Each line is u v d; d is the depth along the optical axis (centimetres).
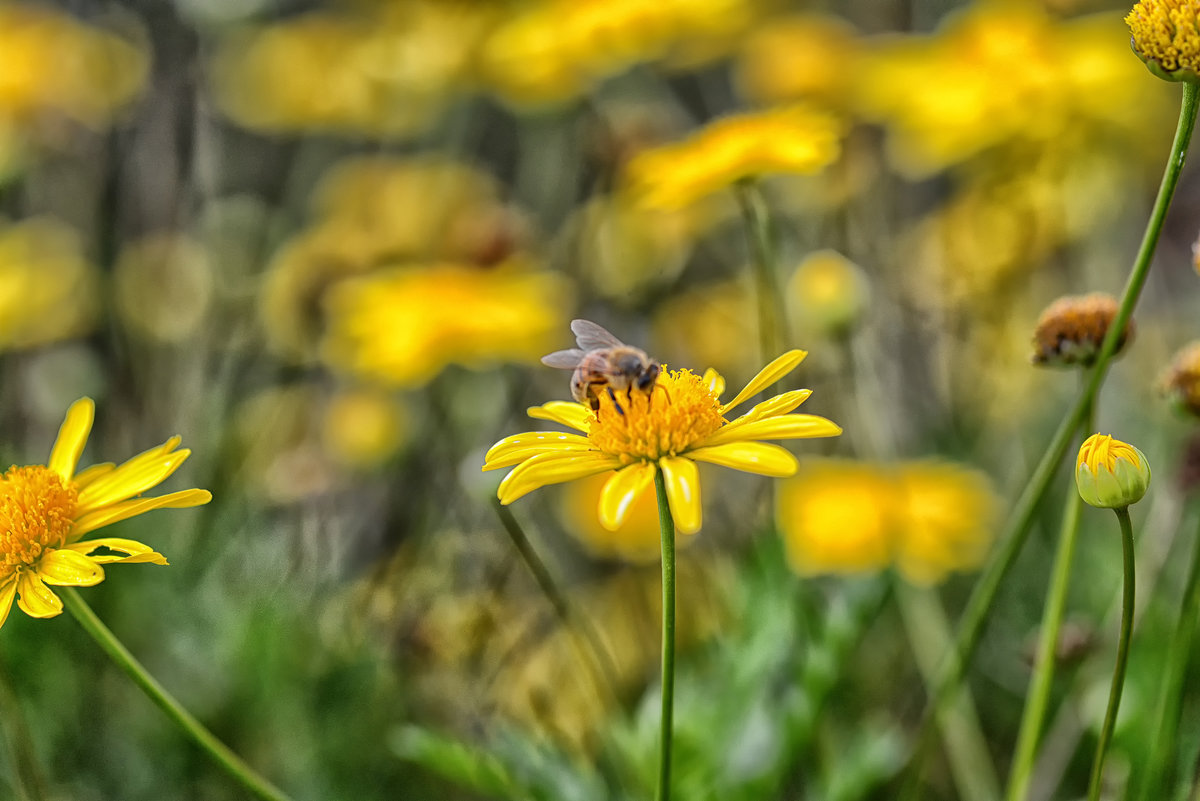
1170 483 70
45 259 110
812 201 104
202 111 120
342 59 122
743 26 110
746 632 73
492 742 71
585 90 105
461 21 117
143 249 115
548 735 73
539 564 71
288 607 81
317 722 77
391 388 96
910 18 117
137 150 118
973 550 77
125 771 76
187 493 62
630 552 82
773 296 73
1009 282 101
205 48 121
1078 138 90
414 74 118
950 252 102
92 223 118
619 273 104
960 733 73
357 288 100
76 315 107
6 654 76
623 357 61
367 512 96
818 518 75
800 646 72
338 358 94
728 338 106
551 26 97
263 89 122
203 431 101
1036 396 100
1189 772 67
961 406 102
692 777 71
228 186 133
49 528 62
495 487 70
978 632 66
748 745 71
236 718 77
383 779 76
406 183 113
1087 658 70
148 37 120
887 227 111
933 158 86
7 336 97
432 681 77
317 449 102
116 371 107
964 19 93
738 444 60
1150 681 70
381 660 78
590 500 83
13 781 72
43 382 104
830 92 102
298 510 93
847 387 86
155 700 61
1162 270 105
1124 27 88
